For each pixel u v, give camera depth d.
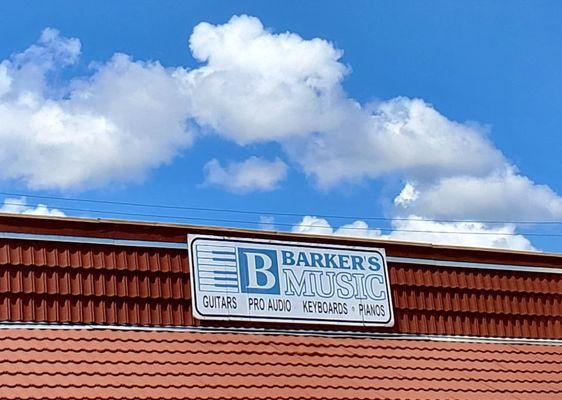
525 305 20.91
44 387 13.77
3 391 13.43
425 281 19.66
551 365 19.61
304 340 17.58
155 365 15.29
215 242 17.55
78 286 16.12
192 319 16.94
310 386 15.85
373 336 18.53
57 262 16.09
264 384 15.54
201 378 15.24
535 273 21.38
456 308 19.84
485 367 18.59
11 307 15.47
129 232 16.89
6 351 14.53
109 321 16.19
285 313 17.77
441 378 17.52
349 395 15.88
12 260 15.74
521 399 17.59
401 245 19.59
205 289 17.17
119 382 14.44
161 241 17.12
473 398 17.09
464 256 20.41
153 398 14.24
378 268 19.08
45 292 15.81
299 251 18.30
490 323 20.19
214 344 16.59
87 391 13.95
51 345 15.05
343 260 18.72
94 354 15.13
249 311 17.42
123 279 16.56
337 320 18.23
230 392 15.01
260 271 17.78
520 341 20.41
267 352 16.77
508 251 21.12
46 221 16.20
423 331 19.22
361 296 18.66
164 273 16.97
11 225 15.91
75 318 15.91
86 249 16.42
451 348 19.09
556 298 21.47
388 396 16.25
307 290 18.12
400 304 19.14
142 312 16.53
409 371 17.48
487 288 20.47
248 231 17.94
